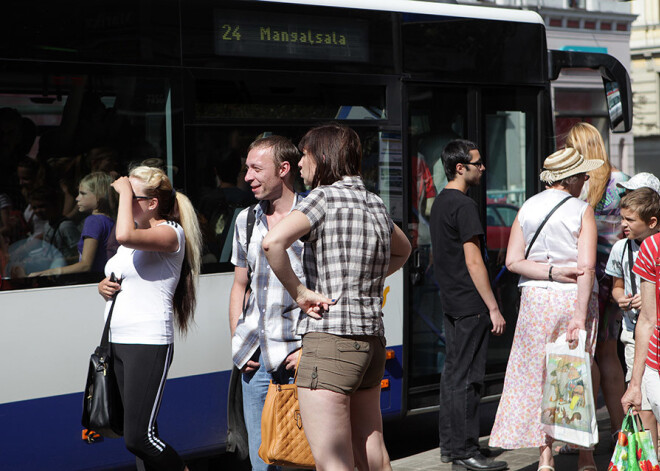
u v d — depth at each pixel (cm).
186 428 559
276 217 469
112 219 535
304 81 616
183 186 562
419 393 680
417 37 677
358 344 385
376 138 654
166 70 556
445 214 612
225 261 579
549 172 557
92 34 528
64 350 513
